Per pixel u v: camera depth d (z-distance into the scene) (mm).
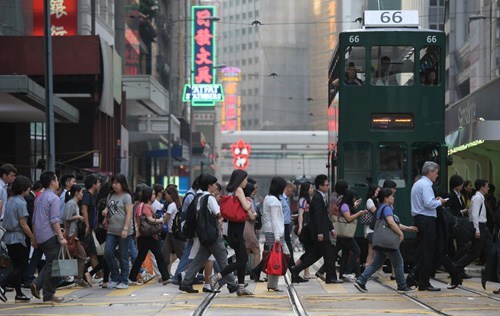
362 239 51250
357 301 34062
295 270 43656
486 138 53969
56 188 34031
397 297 35562
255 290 39688
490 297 35406
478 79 118562
